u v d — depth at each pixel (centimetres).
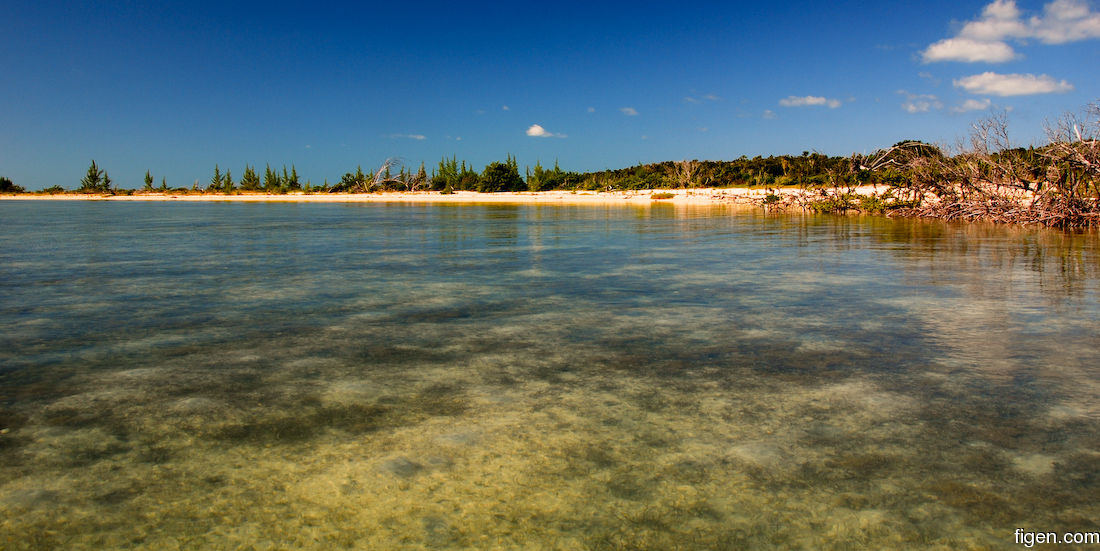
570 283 755
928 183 2167
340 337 485
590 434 297
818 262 940
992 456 272
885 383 369
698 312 577
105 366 409
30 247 1255
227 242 1366
